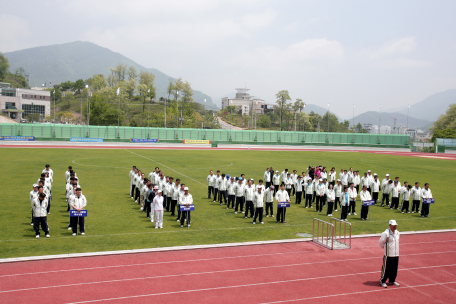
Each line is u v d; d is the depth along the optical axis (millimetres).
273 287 12586
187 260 15031
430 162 65062
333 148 99438
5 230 18469
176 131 92562
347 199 23188
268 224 21828
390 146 102625
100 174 38906
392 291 12633
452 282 13609
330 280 13406
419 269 14914
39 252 15305
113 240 17469
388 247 12891
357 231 20750
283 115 160875
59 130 82125
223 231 19875
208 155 65750
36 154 55531
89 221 20953
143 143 85000
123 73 181000
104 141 82250
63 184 32312
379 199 31719
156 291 11953
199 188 33500
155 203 19922
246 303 11281
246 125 167000
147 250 15961
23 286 12023
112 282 12570
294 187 30891
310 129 157000
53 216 21750
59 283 12344
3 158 48812
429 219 24438
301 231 20406
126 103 137125
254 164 53031
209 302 11258
